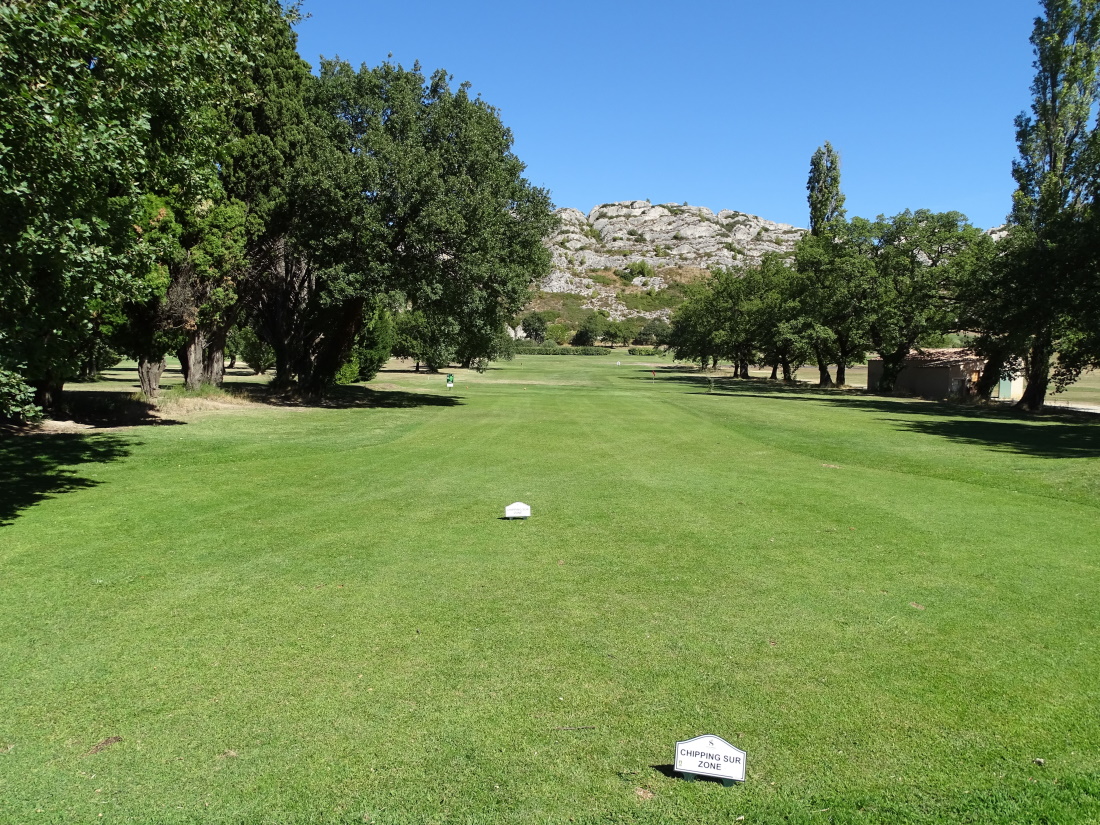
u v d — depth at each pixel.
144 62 8.74
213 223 18.19
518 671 4.47
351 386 35.09
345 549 7.20
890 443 16.78
